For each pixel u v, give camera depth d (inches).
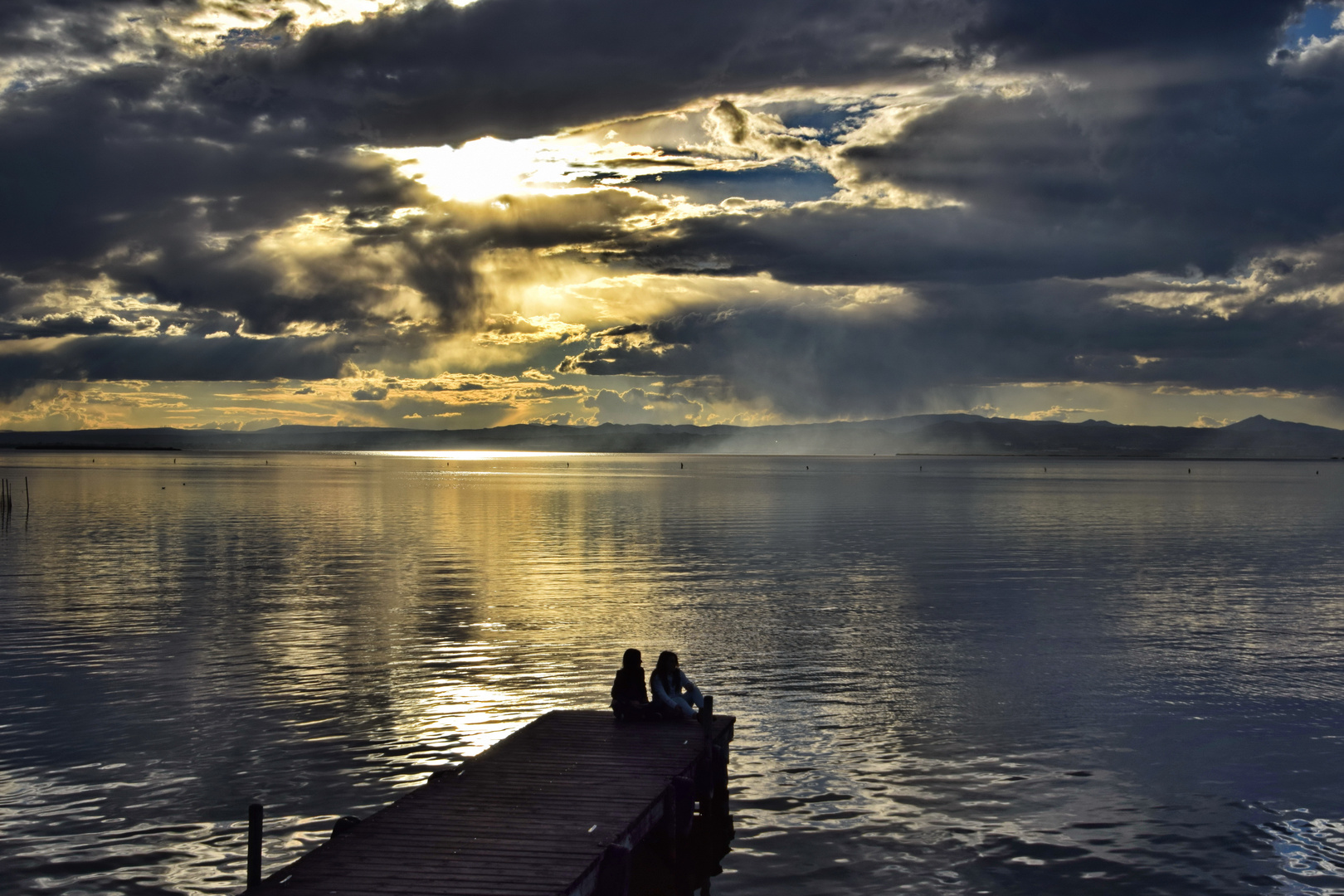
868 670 950.4
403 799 504.4
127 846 537.0
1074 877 514.6
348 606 1300.4
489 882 405.1
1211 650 1042.1
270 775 644.1
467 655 997.8
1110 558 1940.2
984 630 1151.6
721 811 600.1
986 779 649.0
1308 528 2714.1
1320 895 495.5
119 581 1526.8
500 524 2719.0
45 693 845.2
